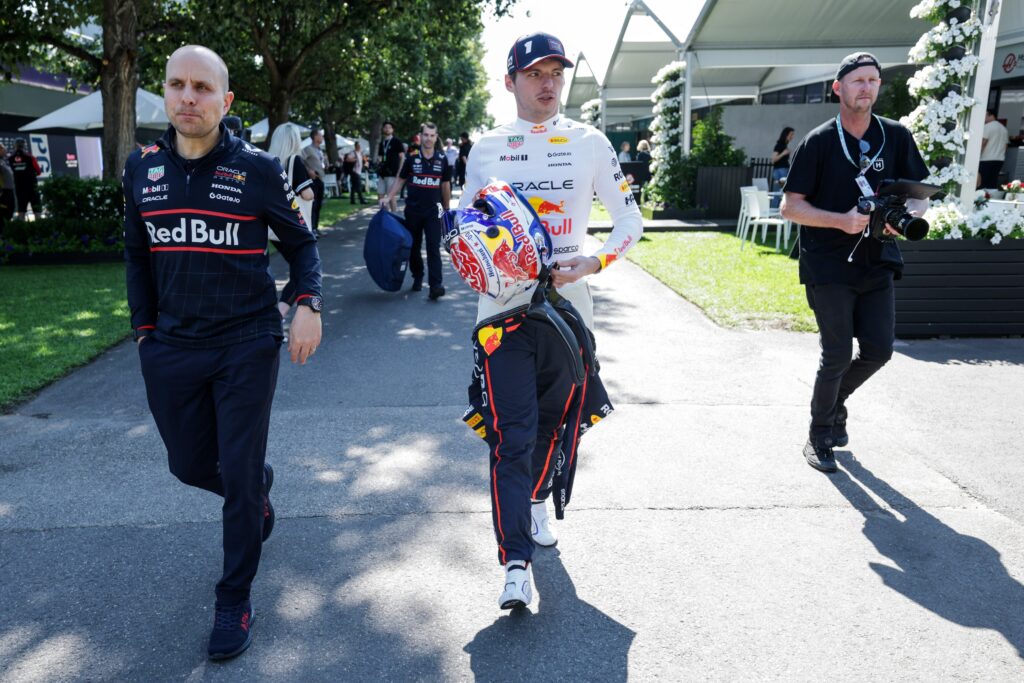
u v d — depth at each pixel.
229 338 2.59
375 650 2.61
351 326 7.39
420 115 38.53
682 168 16.34
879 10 14.51
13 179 16.16
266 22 18.33
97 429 4.69
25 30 14.16
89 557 3.22
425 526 3.46
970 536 3.35
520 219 2.70
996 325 6.82
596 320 7.46
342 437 4.54
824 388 4.02
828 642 2.63
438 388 5.46
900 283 6.75
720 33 15.51
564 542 3.31
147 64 19.98
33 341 6.68
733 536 3.36
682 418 4.80
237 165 2.56
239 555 2.62
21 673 2.50
